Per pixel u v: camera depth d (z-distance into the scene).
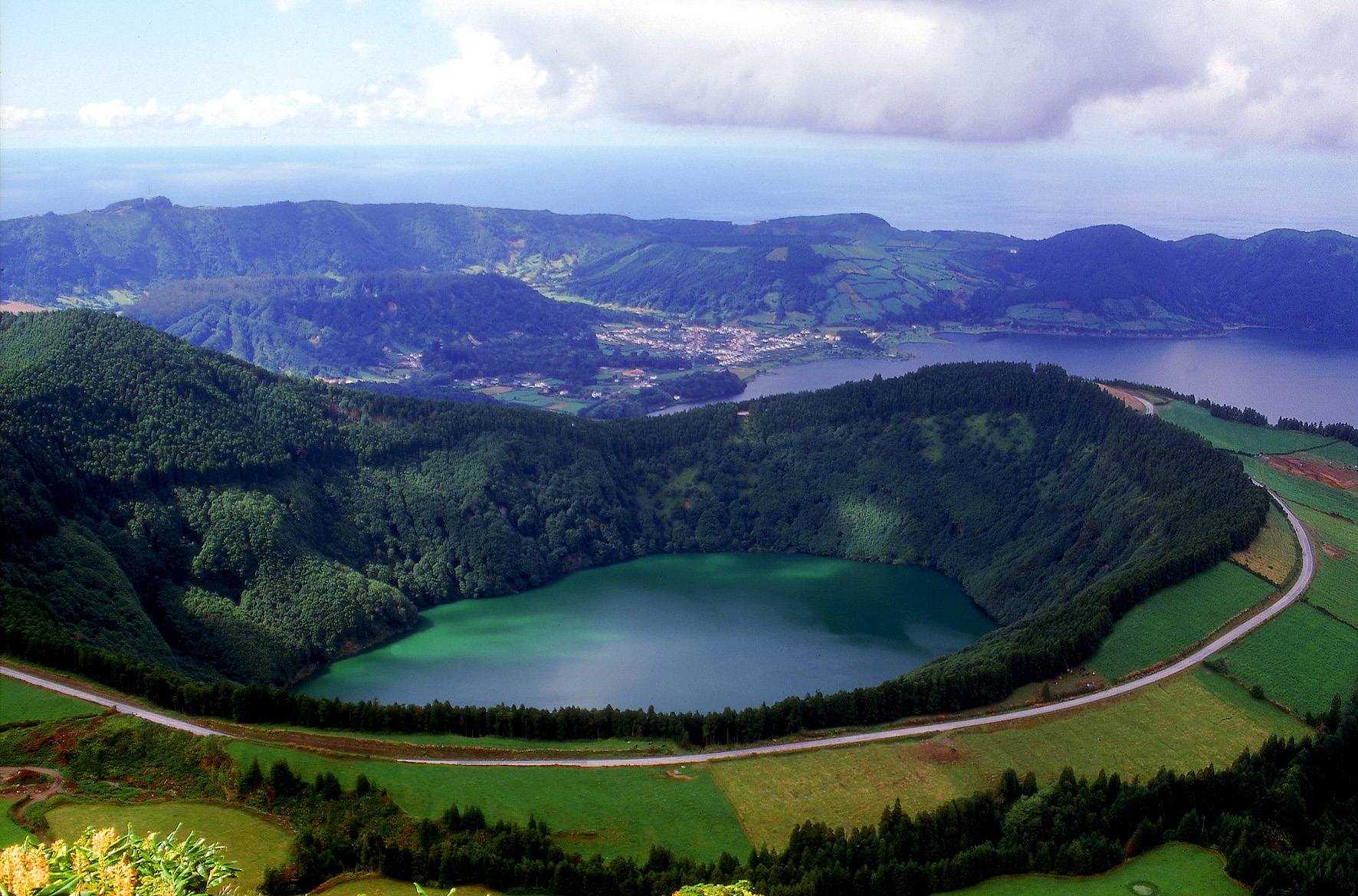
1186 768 156.88
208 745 138.25
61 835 115.75
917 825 134.75
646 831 135.62
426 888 114.50
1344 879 117.19
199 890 44.75
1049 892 121.38
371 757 147.75
